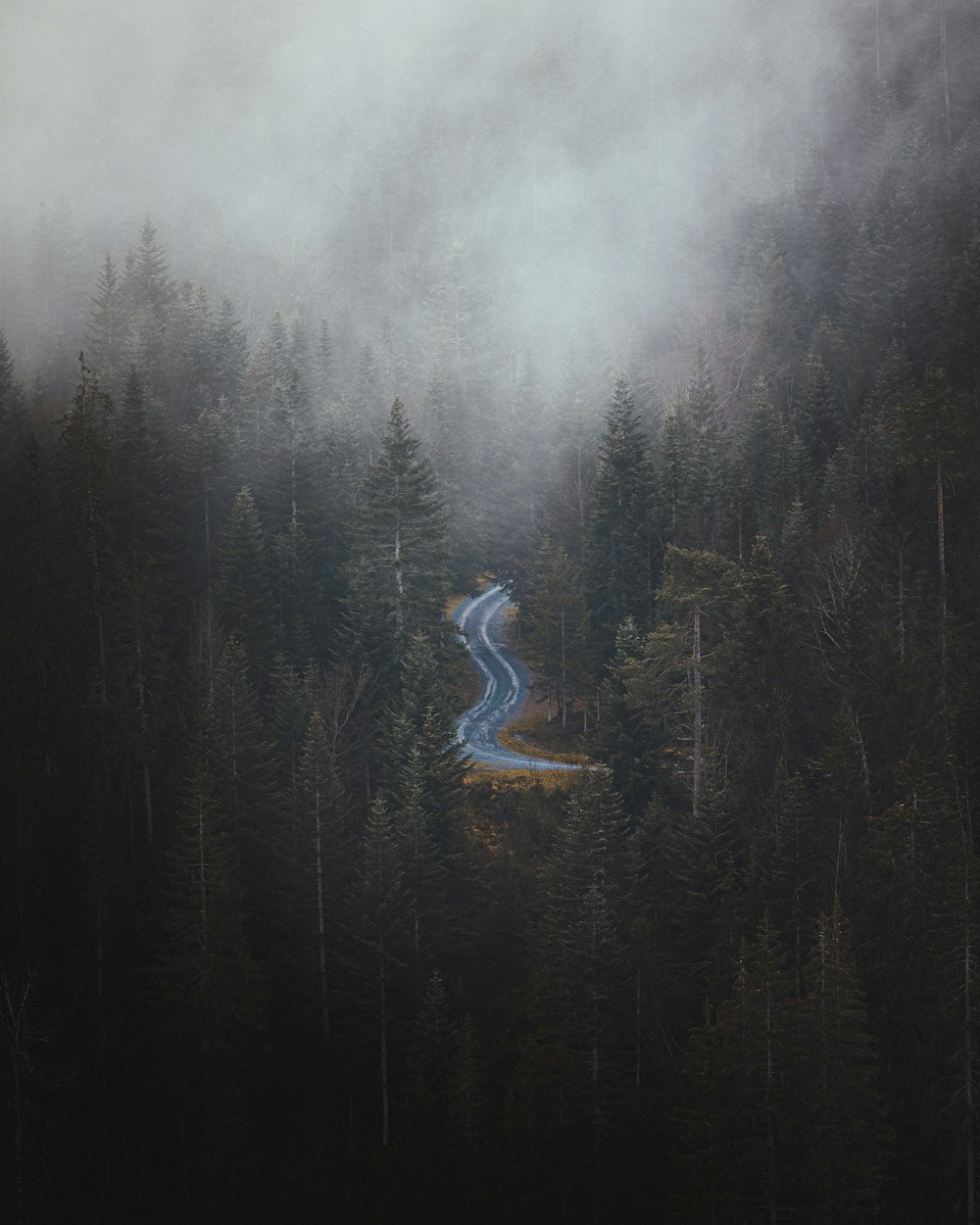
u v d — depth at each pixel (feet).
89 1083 135.95
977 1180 96.53
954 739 128.36
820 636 156.76
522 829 167.02
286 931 145.48
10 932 141.79
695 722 150.92
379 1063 131.95
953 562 145.07
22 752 150.82
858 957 112.27
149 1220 127.65
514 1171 105.81
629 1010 117.39
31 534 160.76
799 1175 94.17
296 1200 115.55
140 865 152.35
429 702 164.96
